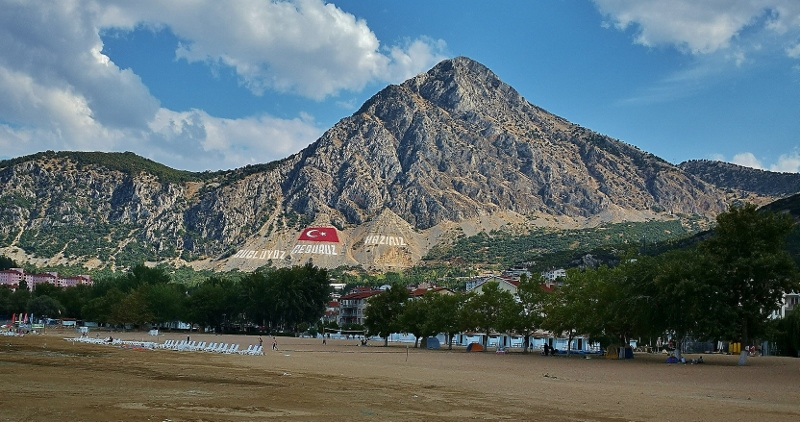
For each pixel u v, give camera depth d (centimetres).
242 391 4359
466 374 6525
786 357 9906
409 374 6325
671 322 8719
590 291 10562
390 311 15600
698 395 4906
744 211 8712
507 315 12162
